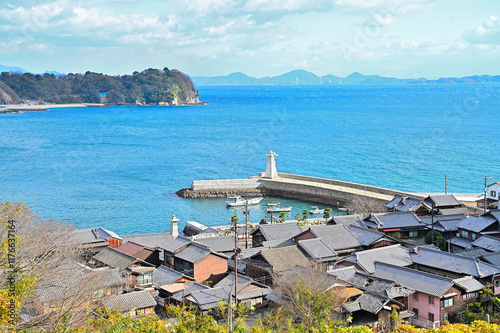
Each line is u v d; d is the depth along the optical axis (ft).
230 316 88.74
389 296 105.60
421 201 190.60
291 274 108.78
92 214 240.12
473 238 156.56
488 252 137.18
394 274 118.93
